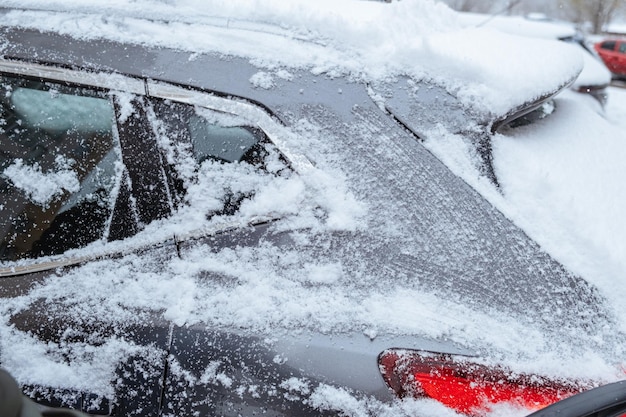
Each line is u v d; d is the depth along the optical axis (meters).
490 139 1.77
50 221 1.77
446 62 1.85
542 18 8.02
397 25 2.02
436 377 1.42
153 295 1.63
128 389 1.57
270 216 1.66
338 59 1.85
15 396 1.02
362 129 1.72
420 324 1.49
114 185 1.74
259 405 1.48
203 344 1.54
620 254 1.60
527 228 1.63
